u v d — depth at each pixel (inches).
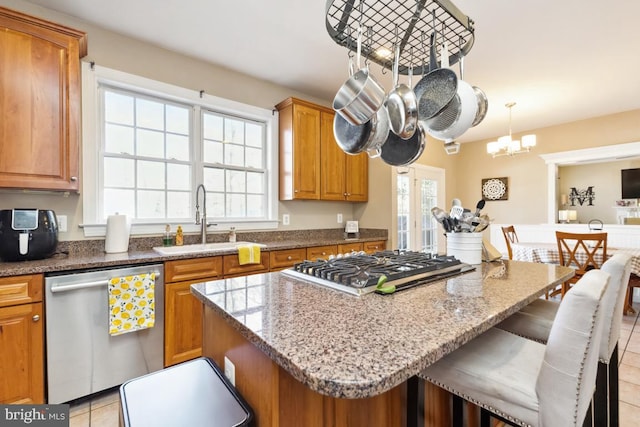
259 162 128.3
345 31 54.8
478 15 82.7
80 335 68.5
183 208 108.0
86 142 87.1
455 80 50.0
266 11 82.1
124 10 82.1
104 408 68.5
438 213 71.3
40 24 71.1
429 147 201.2
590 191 273.0
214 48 101.0
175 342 81.4
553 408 32.4
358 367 23.4
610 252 119.7
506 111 159.0
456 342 28.9
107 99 94.0
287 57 106.5
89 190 87.4
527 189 196.4
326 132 133.3
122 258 76.0
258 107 123.4
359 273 49.1
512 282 51.3
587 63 109.4
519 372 37.6
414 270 53.2
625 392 73.7
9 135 67.3
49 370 64.8
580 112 160.9
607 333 53.0
